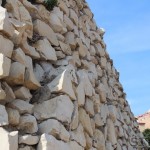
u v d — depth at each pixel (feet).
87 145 21.07
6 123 14.64
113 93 33.71
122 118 33.35
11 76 16.40
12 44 16.94
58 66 21.08
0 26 16.49
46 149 15.07
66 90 18.33
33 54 19.24
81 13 31.94
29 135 14.96
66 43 24.81
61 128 16.94
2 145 13.87
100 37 34.83
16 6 19.35
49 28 22.54
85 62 27.37
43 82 19.01
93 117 23.91
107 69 34.65
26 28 19.44
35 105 17.37
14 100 16.19
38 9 22.18
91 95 23.70
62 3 26.68
